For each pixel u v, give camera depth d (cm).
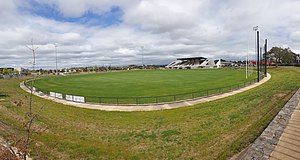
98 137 1357
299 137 857
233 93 3100
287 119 1076
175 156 1020
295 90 2020
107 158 1038
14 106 2111
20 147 810
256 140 873
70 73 10856
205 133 1280
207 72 8800
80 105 2698
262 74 6184
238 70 9388
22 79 6284
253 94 2508
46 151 1100
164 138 1294
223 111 1797
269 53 10669
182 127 1494
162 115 1959
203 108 2100
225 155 866
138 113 2123
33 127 1423
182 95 3222
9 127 1376
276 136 884
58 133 1395
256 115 1373
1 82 4794
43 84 5684
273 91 2262
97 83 5606
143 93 3628
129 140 1298
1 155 766
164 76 7244
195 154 1004
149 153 1086
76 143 1220
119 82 5678
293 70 5597
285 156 729
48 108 2231
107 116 2003
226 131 1222
